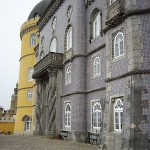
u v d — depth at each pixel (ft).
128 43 51.11
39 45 126.00
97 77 70.95
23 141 78.23
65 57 90.17
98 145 63.72
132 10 50.80
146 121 45.47
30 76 147.13
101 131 57.67
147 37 49.26
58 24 100.37
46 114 97.66
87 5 80.59
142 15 50.31
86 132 73.92
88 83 76.02
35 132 108.88
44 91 110.01
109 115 55.06
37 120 109.60
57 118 88.02
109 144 52.42
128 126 47.03
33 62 147.64
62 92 89.56
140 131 45.27
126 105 48.88
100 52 70.33
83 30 80.23
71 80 81.82
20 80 153.69
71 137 77.15
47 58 93.30
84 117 74.95
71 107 79.36
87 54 77.71
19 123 146.51
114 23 56.75
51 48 107.65
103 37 69.87
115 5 57.67
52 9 105.91
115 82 54.70
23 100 146.82
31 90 143.74
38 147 61.11
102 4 71.87
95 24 76.84
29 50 150.71
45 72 97.76
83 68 77.82
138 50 49.08
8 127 175.73
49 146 63.26
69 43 89.56
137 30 49.93
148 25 49.65
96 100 69.87
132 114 46.57
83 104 75.56
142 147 44.60
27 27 152.97
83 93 76.18
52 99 88.74
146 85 47.09
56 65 90.58
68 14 90.07
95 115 70.38
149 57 48.29
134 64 48.83
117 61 55.36
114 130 53.78
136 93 47.21
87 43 78.95
